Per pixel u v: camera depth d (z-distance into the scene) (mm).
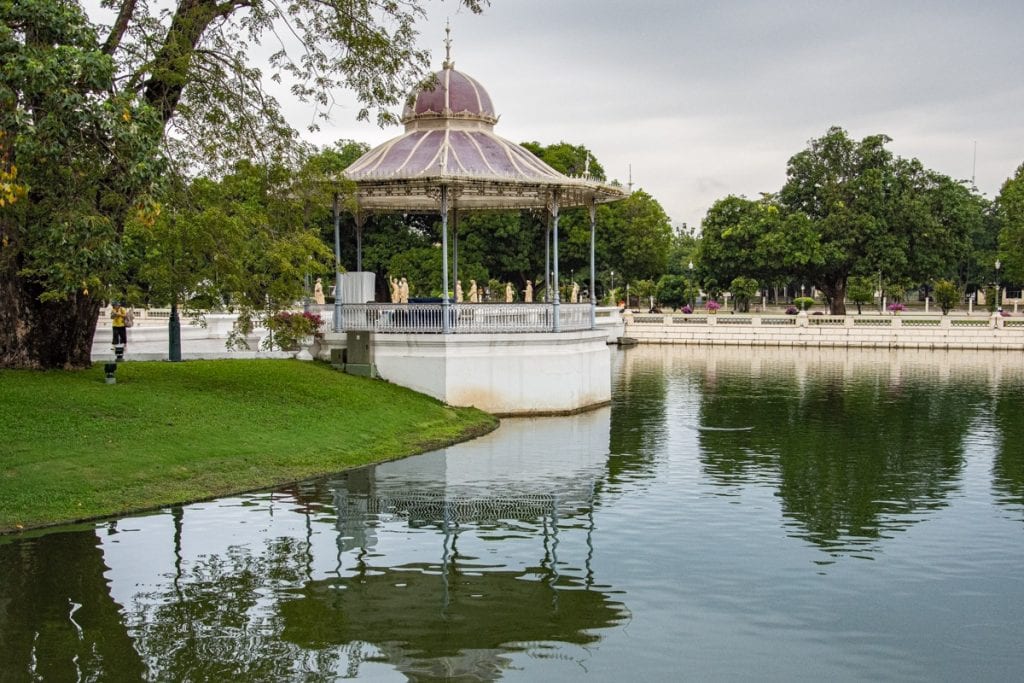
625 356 56094
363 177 26609
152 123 16594
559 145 63375
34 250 17141
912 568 13203
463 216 37125
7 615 10867
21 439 16812
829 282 81750
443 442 22688
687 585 12359
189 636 10367
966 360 53562
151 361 25625
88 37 15961
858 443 24047
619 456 21625
